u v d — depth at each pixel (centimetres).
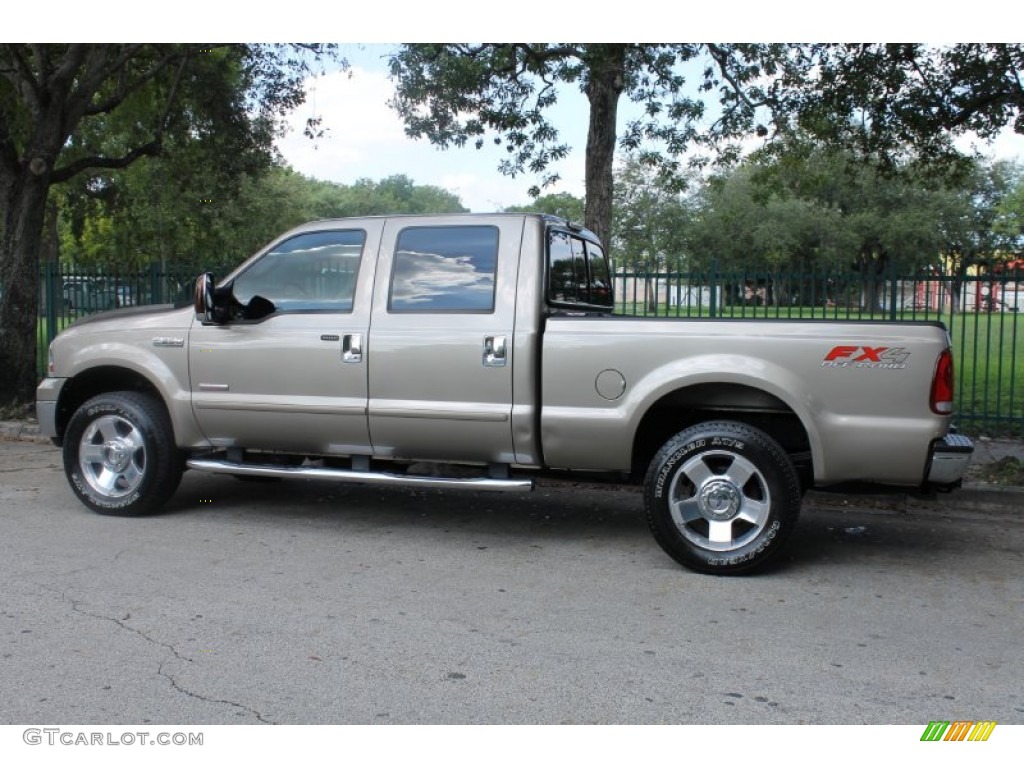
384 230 635
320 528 670
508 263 604
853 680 402
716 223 4581
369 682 393
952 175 1243
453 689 387
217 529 661
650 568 577
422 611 488
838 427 542
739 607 502
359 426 628
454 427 605
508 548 621
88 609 482
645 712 367
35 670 402
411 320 615
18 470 888
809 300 1075
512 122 1241
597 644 442
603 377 577
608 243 1122
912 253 4306
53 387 704
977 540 657
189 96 1558
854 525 700
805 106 1212
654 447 622
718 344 559
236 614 478
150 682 391
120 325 692
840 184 4231
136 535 639
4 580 530
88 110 1321
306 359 635
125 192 2545
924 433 530
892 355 534
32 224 1223
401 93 1287
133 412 677
